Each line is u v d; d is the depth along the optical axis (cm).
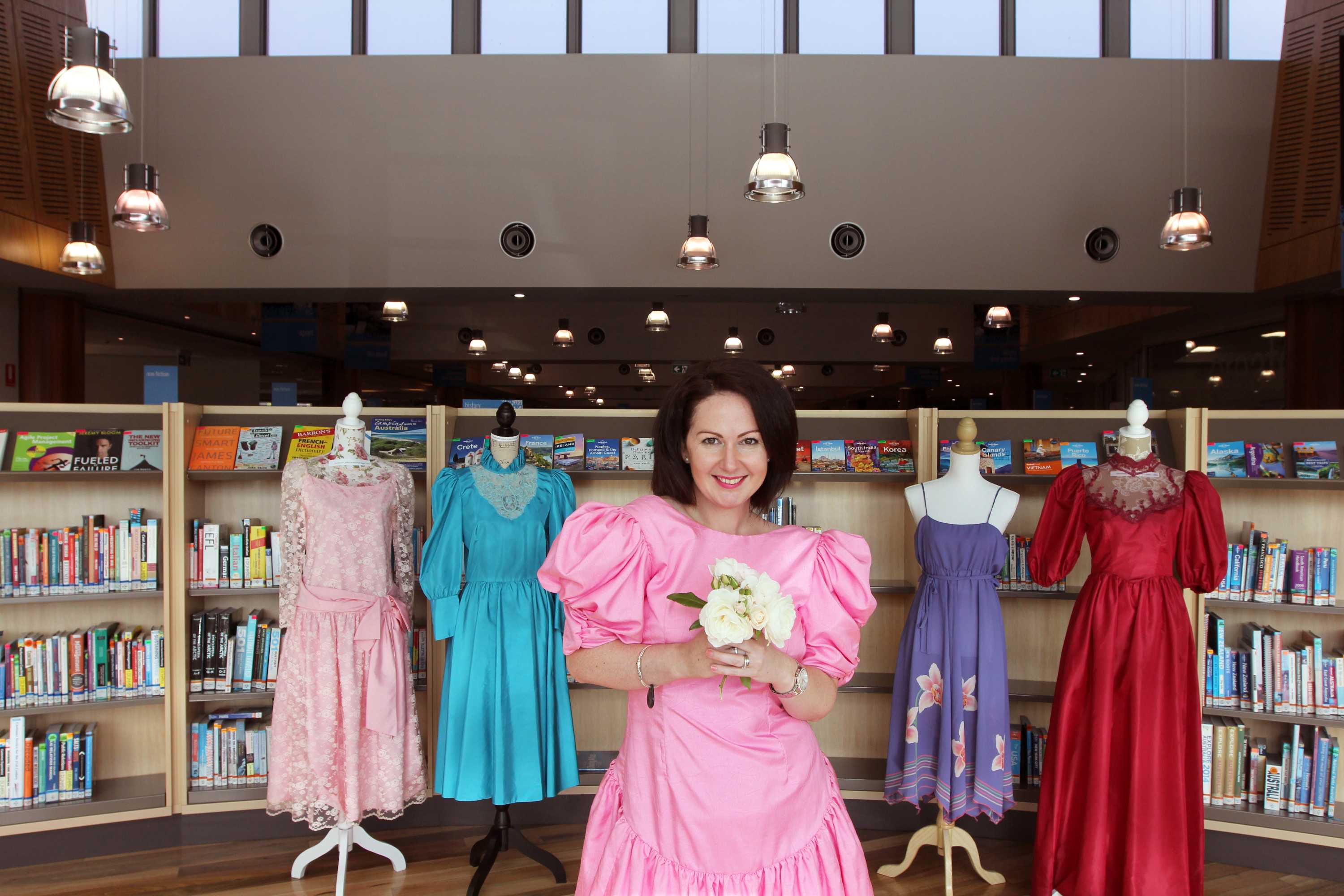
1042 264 762
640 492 368
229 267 762
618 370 1539
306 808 265
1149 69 714
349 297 801
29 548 312
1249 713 305
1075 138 729
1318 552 303
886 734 365
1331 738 312
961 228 756
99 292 779
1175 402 1155
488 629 278
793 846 114
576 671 118
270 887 292
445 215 752
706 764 111
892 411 362
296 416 341
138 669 321
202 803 321
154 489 346
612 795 123
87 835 312
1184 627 259
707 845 111
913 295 798
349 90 714
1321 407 774
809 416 360
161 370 413
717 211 755
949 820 278
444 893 289
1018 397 1529
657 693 115
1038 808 288
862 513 370
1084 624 266
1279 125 717
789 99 722
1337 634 328
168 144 725
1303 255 714
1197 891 259
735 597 101
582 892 122
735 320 1359
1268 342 977
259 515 350
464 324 1364
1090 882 260
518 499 282
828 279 772
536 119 727
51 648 312
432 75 713
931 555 286
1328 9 679
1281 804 307
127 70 712
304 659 264
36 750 310
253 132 724
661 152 738
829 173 741
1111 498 265
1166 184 737
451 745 277
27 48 678
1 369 772
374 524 270
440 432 338
